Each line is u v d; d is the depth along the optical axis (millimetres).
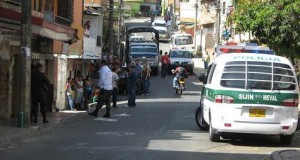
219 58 15094
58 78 25062
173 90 38625
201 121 17625
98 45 36938
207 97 15445
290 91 13984
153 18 90938
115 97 26359
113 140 15008
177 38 68688
